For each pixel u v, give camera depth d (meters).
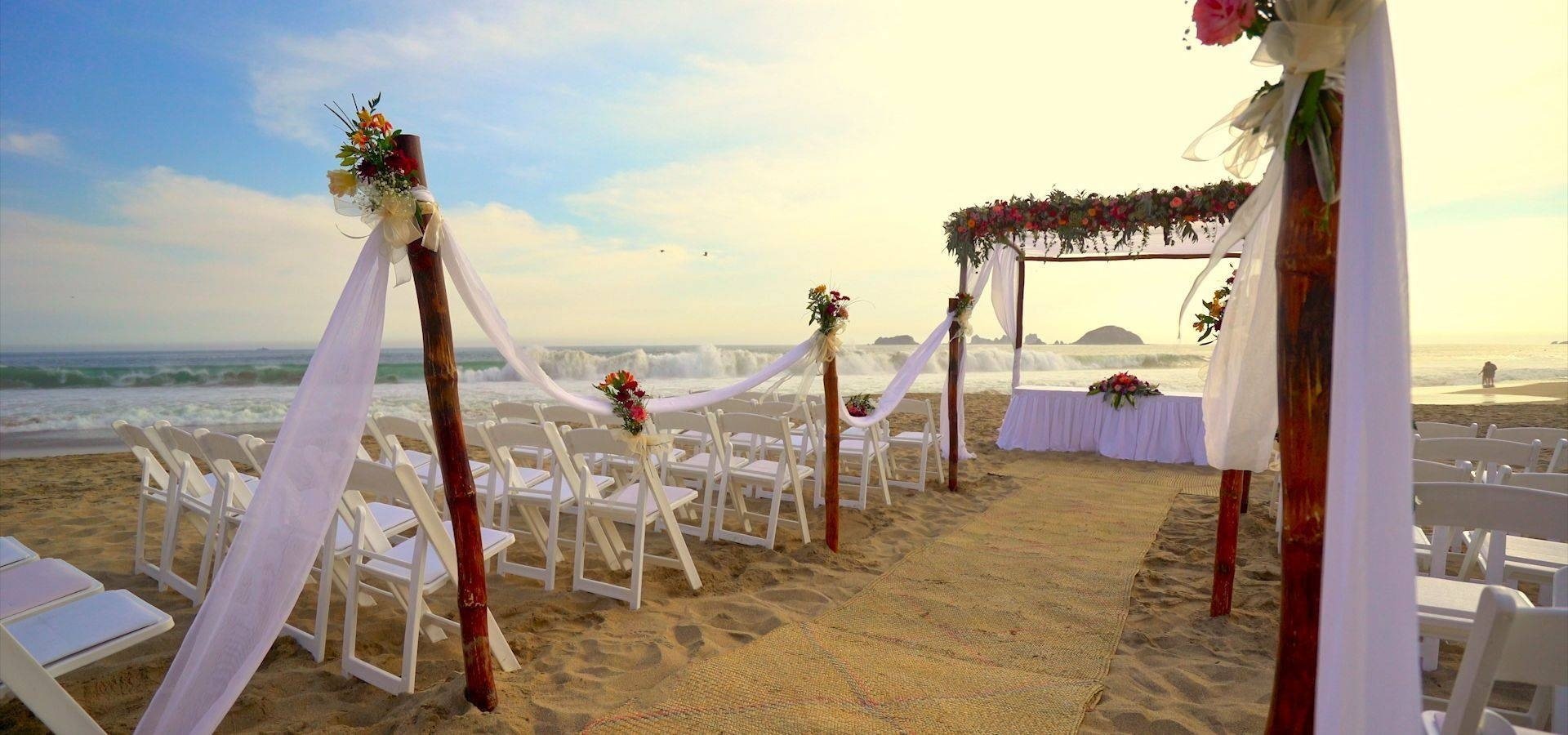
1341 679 1.34
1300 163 1.57
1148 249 8.86
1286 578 1.67
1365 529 1.32
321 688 2.89
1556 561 3.02
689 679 2.93
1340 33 1.39
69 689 2.83
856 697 2.79
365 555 3.03
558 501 4.09
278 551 2.39
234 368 20.41
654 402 4.63
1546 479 2.88
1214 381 2.82
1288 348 1.61
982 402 15.81
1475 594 2.47
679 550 4.09
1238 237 1.79
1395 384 1.29
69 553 4.81
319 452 2.47
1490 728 1.38
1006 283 9.40
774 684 2.89
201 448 3.82
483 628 2.67
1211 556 4.84
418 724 2.54
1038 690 2.84
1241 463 2.71
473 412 13.48
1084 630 3.54
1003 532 5.47
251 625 2.34
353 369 2.53
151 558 4.72
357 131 2.38
